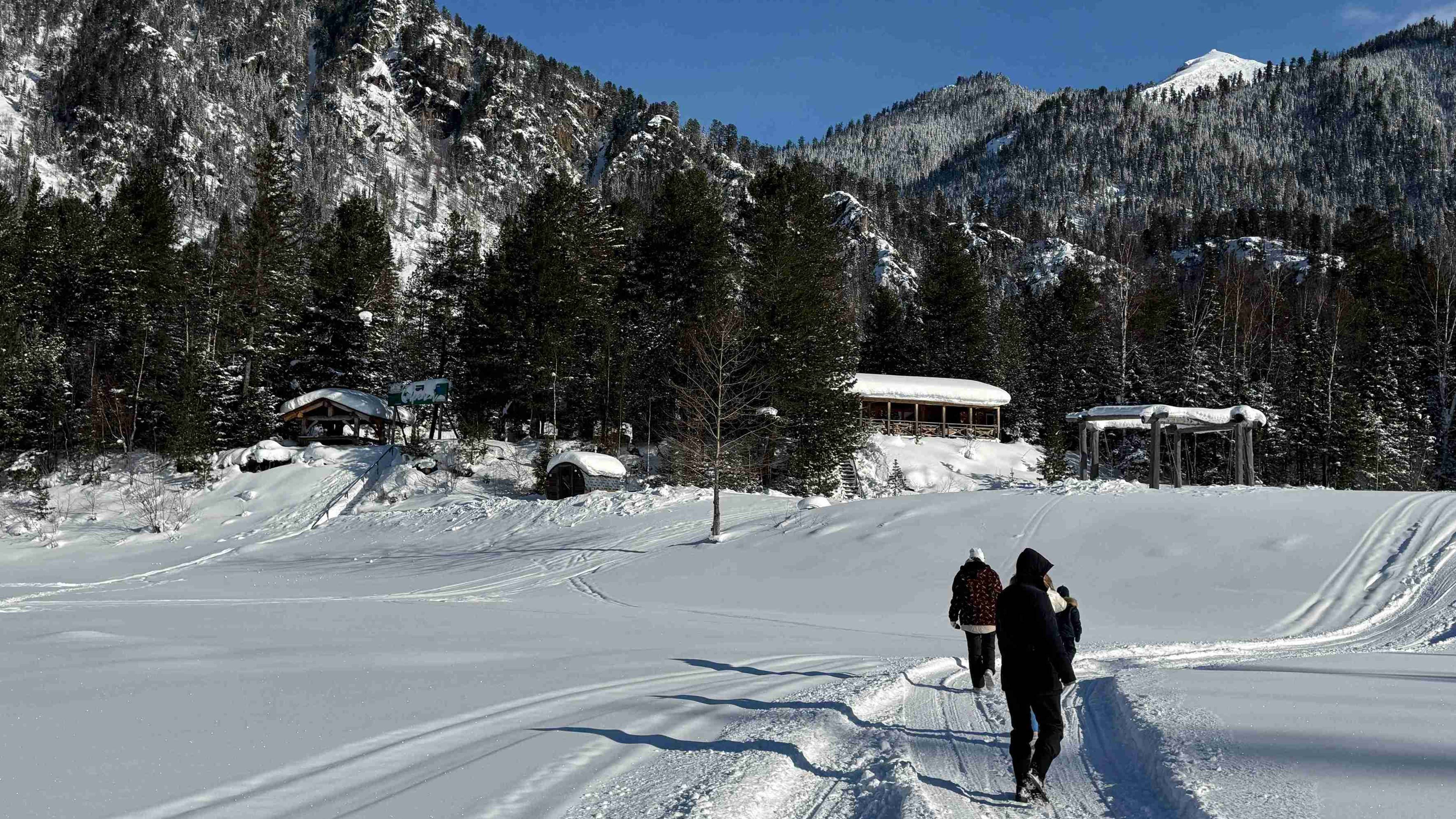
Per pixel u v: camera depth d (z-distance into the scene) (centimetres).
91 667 952
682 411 4866
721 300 5169
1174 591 1952
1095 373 7175
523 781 535
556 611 1920
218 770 555
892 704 822
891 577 2308
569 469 4672
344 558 3662
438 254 7688
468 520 4081
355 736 652
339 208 8625
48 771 543
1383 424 5972
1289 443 5972
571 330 5797
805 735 652
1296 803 446
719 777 538
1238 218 19962
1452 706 700
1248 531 2205
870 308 9381
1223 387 6191
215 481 5344
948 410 6594
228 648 1138
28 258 6084
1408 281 7850
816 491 4506
